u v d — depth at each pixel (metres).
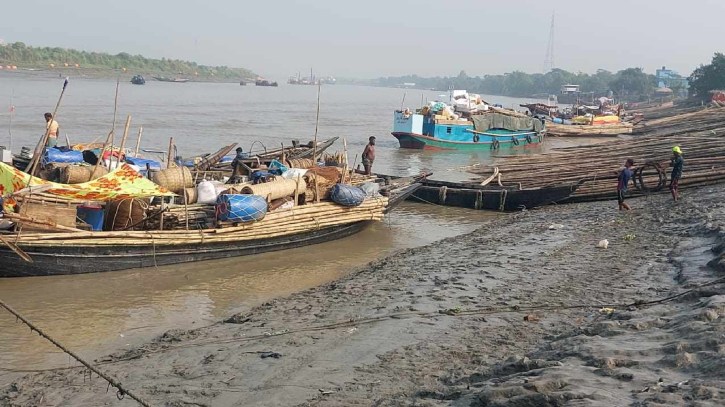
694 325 8.93
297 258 18.59
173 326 12.88
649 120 82.81
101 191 15.76
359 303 12.99
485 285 13.73
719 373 7.28
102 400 8.92
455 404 7.54
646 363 7.95
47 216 15.27
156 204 17.77
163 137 46.75
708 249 14.88
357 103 129.00
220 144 45.34
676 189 23.09
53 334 12.25
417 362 9.56
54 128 23.42
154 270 16.64
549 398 7.03
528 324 11.02
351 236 21.50
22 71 144.50
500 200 26.12
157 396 8.90
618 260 15.24
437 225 23.56
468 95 62.97
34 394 9.24
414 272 15.33
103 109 65.94
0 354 11.19
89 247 15.59
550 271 14.59
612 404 6.79
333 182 21.20
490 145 48.81
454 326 11.14
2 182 15.66
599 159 36.69
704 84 112.12
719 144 37.56
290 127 60.97
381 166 39.44
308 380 9.15
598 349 8.55
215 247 17.66
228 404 8.54
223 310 13.97
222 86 191.25
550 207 25.62
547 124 61.56
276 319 12.34
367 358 9.89
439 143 46.97
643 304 11.18
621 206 22.48
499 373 8.51
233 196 17.61
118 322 13.03
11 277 15.14
